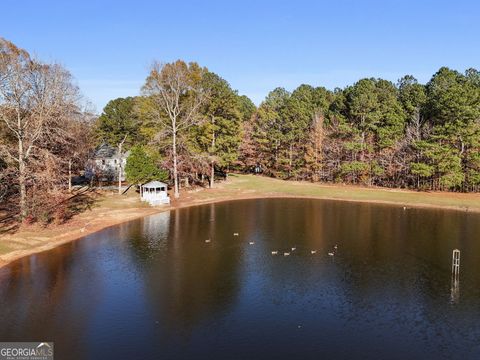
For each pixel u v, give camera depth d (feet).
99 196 194.80
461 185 226.17
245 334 64.90
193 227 141.38
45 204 132.87
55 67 153.07
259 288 84.53
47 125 139.13
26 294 79.46
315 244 119.65
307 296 80.38
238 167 337.11
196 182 252.62
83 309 73.26
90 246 113.50
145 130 223.10
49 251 107.76
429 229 139.64
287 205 192.34
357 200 207.72
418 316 71.67
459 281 88.74
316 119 282.97
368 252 111.34
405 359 58.03
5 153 129.08
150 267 97.25
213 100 229.04
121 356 58.08
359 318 70.85
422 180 242.99
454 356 58.90
